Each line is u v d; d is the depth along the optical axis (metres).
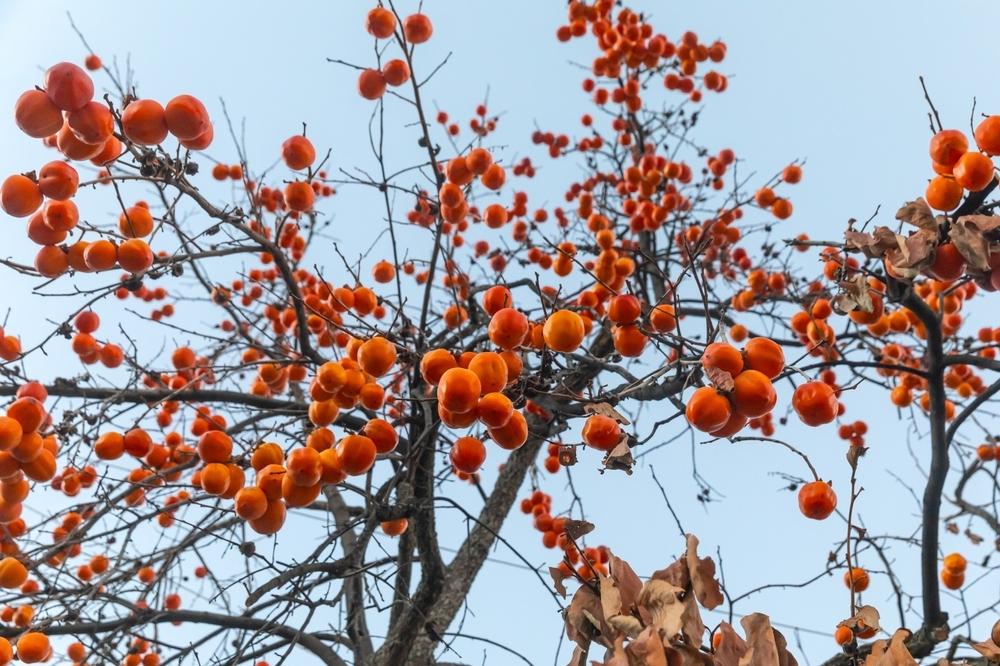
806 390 2.46
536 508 5.32
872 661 2.63
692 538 2.52
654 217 6.36
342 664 4.91
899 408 5.75
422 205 5.62
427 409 4.20
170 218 4.70
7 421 3.24
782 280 5.61
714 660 2.30
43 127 2.77
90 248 3.39
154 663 5.19
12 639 4.04
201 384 5.82
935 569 3.80
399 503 4.08
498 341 2.75
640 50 6.89
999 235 2.62
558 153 7.79
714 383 2.34
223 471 3.37
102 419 4.29
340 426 4.58
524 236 6.77
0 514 3.53
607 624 2.40
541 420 4.89
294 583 3.84
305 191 4.03
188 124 2.89
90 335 4.59
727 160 7.33
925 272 2.83
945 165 2.78
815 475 2.70
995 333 5.43
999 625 2.88
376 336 3.53
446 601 5.27
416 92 4.33
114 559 4.34
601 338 6.02
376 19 4.14
